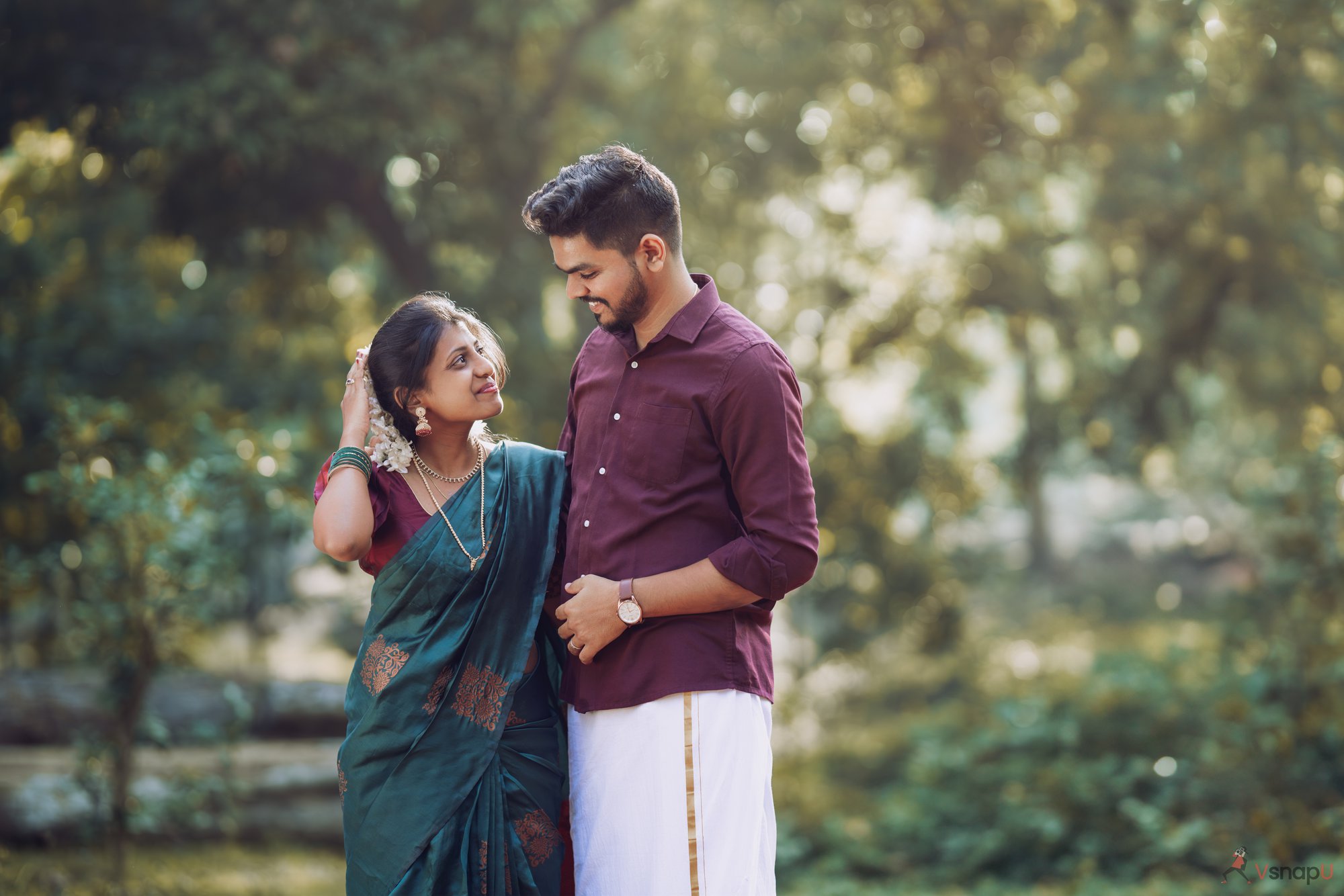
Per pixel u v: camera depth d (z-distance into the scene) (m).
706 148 9.17
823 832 7.34
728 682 2.41
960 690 11.81
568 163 8.85
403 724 2.42
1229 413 14.02
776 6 8.96
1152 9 8.30
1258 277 9.92
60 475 5.14
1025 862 6.58
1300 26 7.83
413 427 2.53
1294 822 5.54
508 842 2.46
